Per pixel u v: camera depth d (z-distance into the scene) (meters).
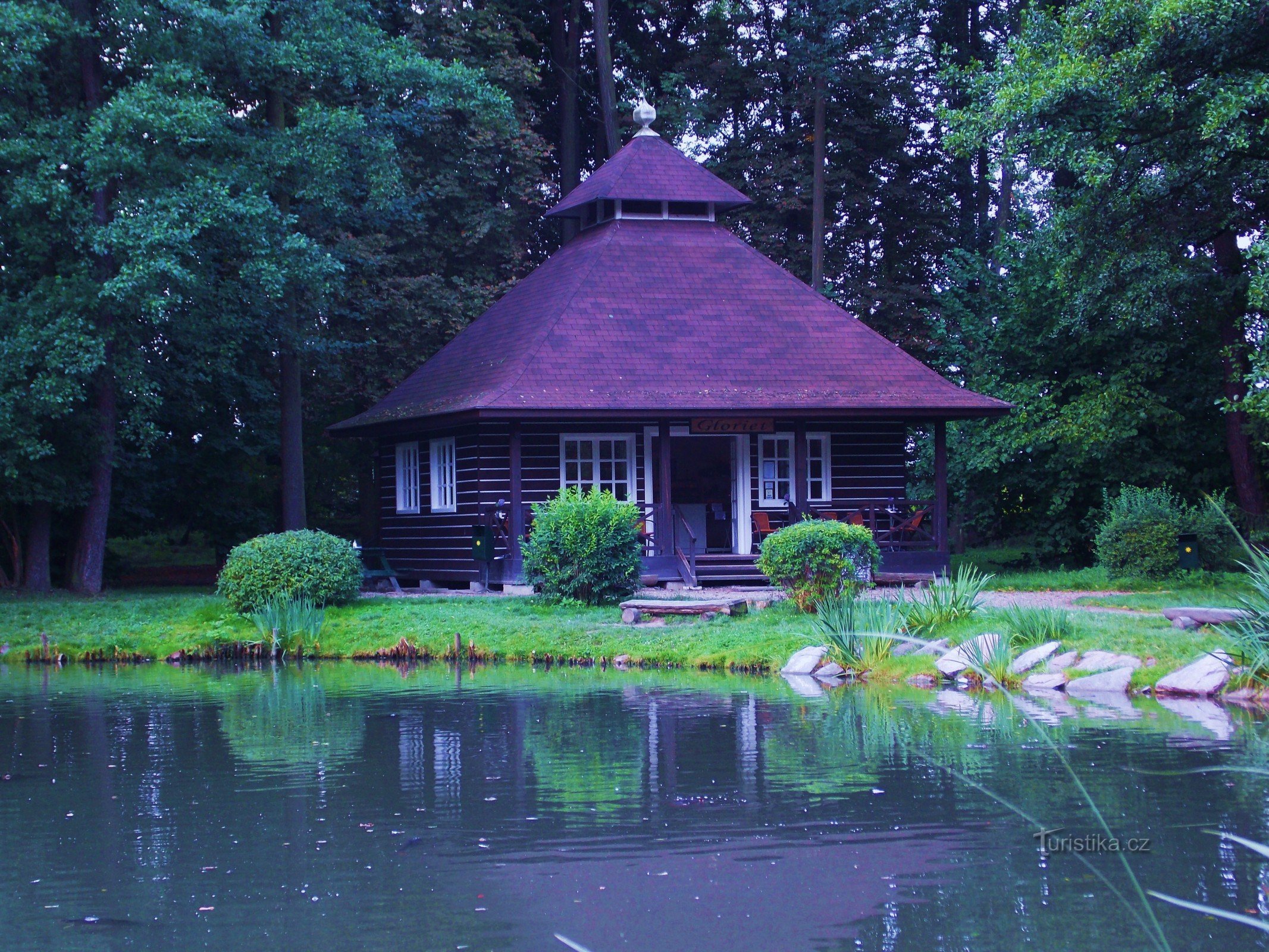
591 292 25.97
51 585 26.72
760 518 25.78
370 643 19.47
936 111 24.11
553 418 23.45
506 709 14.05
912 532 26.17
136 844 8.87
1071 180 30.92
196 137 22.50
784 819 9.23
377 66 25.06
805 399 24.42
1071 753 11.00
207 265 24.83
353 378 33.25
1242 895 7.46
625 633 18.69
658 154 28.55
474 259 34.44
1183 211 23.30
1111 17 20.14
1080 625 16.36
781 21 39.16
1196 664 14.27
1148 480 28.70
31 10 21.59
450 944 6.94
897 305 38.06
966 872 8.01
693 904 7.50
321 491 40.03
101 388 24.59
